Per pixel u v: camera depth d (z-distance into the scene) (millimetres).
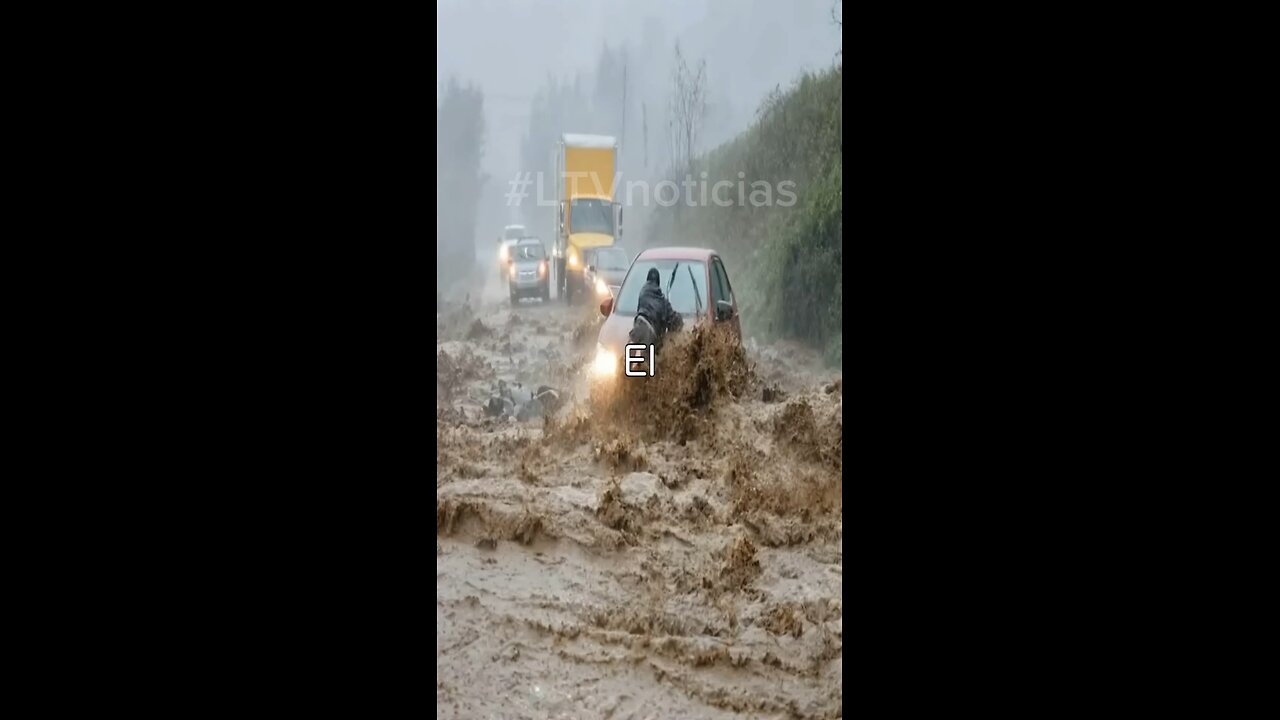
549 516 4492
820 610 3895
